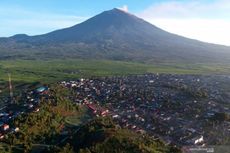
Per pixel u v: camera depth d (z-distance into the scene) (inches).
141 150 6505.9
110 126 7864.2
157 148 6929.1
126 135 7239.2
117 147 6633.9
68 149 6860.2
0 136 7608.3
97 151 6510.8
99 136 7121.1
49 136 7765.8
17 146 7229.3
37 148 7204.7
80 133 7593.5
